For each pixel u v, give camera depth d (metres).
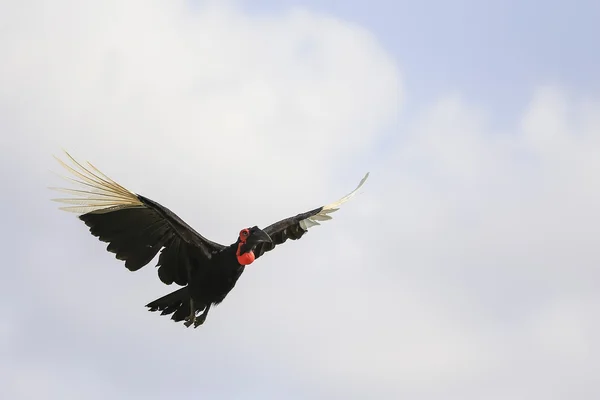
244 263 18.97
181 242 19.14
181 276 19.48
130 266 19.09
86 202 18.20
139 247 19.00
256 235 18.98
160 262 19.36
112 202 18.33
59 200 18.09
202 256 19.11
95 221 18.52
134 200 18.42
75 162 18.02
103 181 18.22
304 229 21.52
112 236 18.73
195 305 19.48
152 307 19.48
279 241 21.30
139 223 18.80
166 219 18.73
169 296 19.42
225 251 19.14
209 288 19.27
